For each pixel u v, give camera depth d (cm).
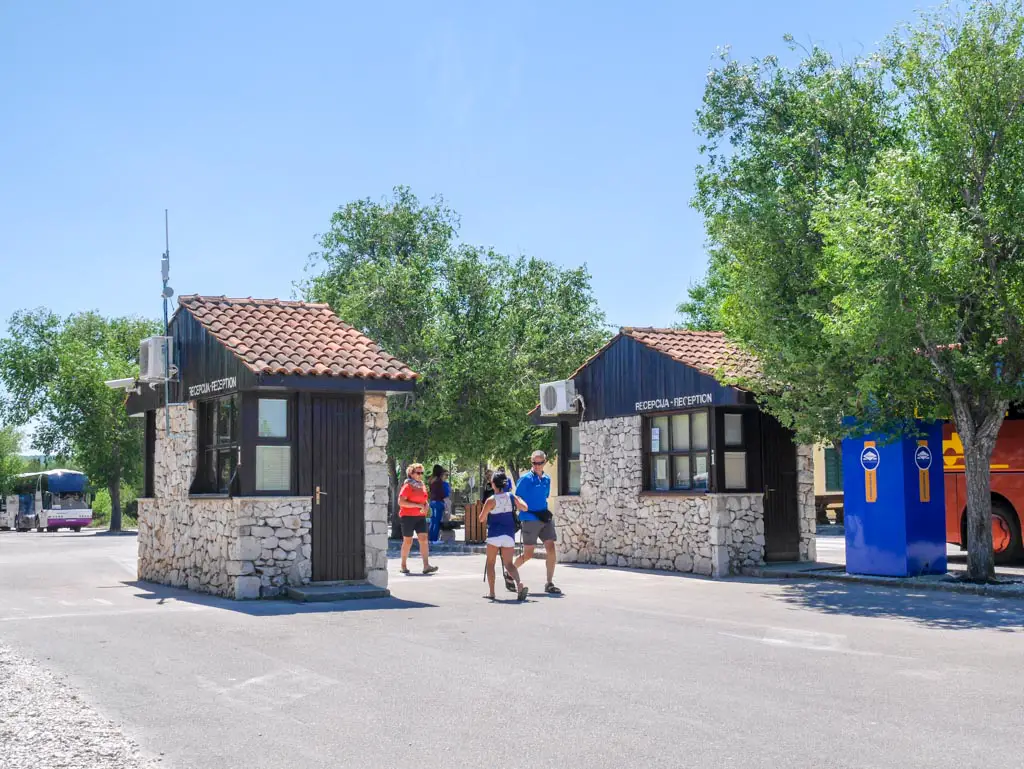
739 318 1672
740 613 1217
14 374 6247
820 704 712
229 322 1573
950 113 1442
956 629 1076
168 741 636
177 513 1655
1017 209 1382
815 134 1652
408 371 1532
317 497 1473
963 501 1972
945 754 581
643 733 637
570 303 4412
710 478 1792
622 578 1709
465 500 5438
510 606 1298
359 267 3909
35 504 6525
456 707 717
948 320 1422
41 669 864
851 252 1370
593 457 2094
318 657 923
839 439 1661
